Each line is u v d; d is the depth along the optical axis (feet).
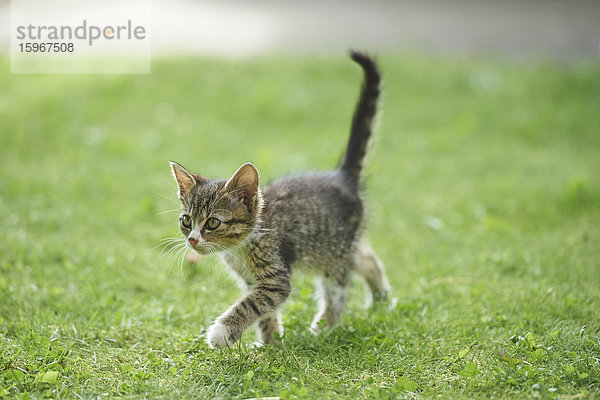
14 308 21.02
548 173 37.29
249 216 19.49
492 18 71.92
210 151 40.34
